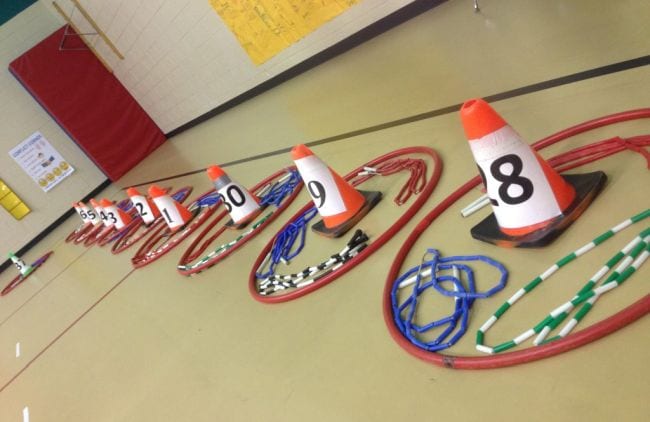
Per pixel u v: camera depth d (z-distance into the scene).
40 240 7.33
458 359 1.00
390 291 1.34
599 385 0.82
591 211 1.15
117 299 2.75
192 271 2.33
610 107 1.47
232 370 1.52
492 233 1.26
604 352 0.86
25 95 7.18
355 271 1.56
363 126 2.69
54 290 3.82
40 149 7.33
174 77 6.55
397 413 1.02
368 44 4.16
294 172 2.65
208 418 1.38
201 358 1.69
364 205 1.80
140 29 6.35
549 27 2.33
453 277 1.22
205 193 3.51
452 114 2.12
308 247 1.89
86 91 7.21
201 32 5.55
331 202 1.78
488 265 1.22
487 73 2.28
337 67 4.20
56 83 6.94
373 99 2.98
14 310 3.99
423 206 1.62
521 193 1.15
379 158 2.10
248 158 3.66
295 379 1.31
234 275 2.09
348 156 2.43
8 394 2.45
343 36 4.42
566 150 1.41
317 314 1.49
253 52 5.20
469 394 0.96
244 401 1.36
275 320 1.61
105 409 1.77
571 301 0.95
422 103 2.46
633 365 0.81
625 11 1.99
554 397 0.85
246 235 2.28
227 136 4.89
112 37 6.98
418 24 3.76
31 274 5.03
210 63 5.83
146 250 3.19
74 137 7.13
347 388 1.17
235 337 1.67
